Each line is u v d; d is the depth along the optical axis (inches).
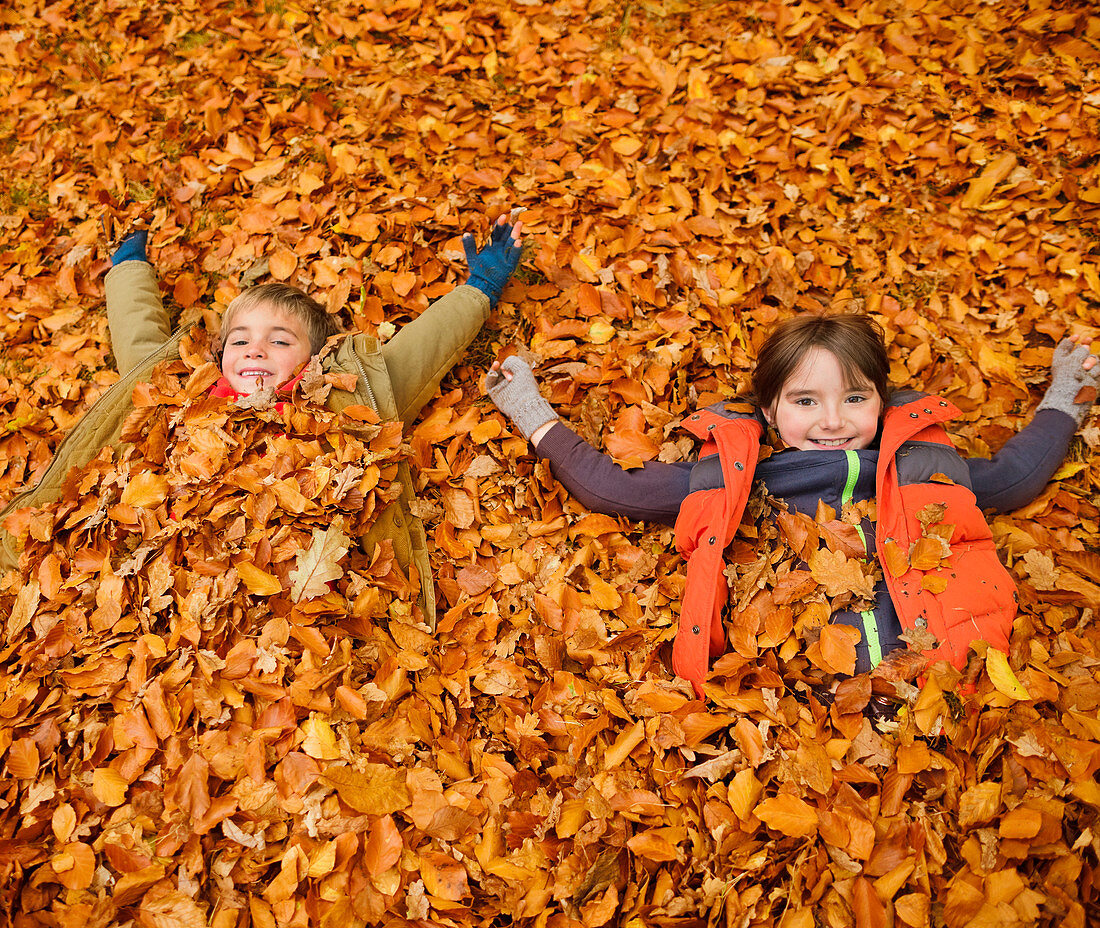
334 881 65.6
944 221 116.5
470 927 66.6
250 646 73.5
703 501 87.2
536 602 85.7
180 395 90.5
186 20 143.4
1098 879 66.6
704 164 121.0
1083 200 115.0
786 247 115.6
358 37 140.2
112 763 69.2
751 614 80.4
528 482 96.2
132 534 81.4
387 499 85.0
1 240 121.2
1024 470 91.8
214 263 115.1
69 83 137.9
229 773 68.4
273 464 81.7
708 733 74.8
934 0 136.6
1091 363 96.3
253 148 125.0
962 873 67.2
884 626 79.0
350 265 110.2
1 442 100.6
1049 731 72.9
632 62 133.6
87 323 113.0
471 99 131.3
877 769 72.7
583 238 113.4
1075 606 86.1
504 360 97.8
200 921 63.1
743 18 139.1
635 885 68.8
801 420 87.4
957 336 108.0
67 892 64.8
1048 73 126.8
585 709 79.0
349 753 70.7
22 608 79.0
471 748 78.2
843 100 125.0
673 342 104.5
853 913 65.7
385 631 82.2
